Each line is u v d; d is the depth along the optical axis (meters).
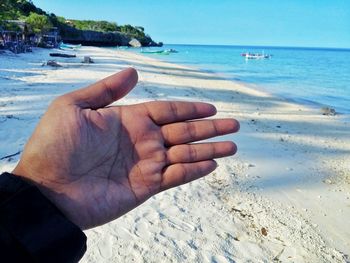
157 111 0.30
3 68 3.83
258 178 1.23
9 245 0.18
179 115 0.30
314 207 1.06
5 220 0.19
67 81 3.21
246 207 1.01
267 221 0.95
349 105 3.30
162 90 3.26
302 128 2.17
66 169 0.25
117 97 0.28
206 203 1.00
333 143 1.84
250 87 4.38
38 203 0.20
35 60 5.45
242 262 0.76
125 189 0.28
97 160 0.27
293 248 0.84
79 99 0.27
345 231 0.95
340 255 0.84
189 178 0.30
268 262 0.78
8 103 2.01
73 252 0.20
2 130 1.45
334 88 4.66
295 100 3.47
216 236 0.84
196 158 0.30
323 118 2.55
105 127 0.28
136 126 0.29
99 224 0.27
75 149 0.26
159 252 0.76
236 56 15.50
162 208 0.94
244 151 1.51
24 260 0.18
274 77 6.06
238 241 0.84
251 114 2.52
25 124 1.57
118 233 0.81
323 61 13.51
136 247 0.77
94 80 3.43
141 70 5.43
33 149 0.25
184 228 0.86
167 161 0.29
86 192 0.26
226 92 3.66
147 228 0.84
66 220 0.20
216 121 0.31
